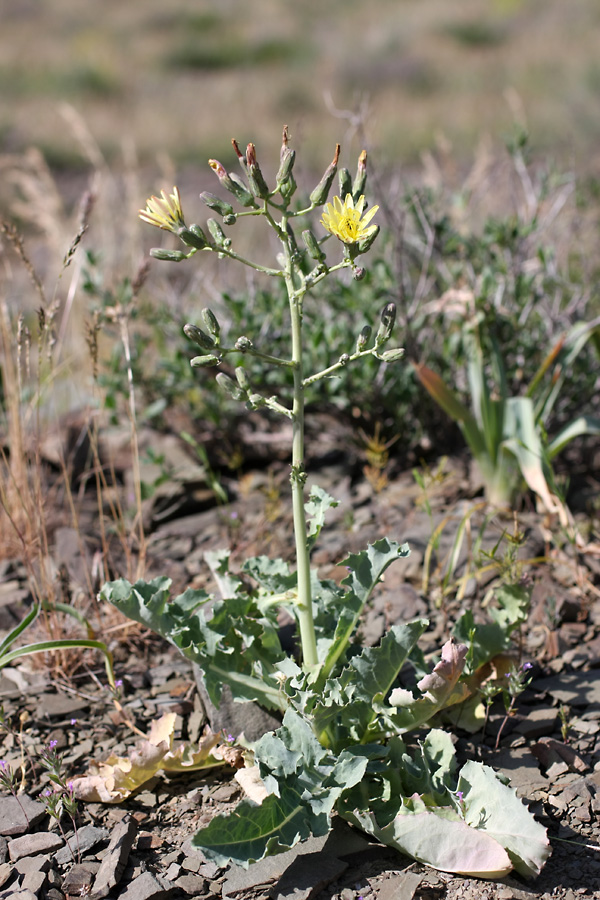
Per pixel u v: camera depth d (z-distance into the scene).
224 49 24.17
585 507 3.45
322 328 3.70
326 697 2.03
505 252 3.96
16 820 2.10
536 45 21.94
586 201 4.40
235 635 2.25
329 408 3.92
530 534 3.22
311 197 1.90
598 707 2.38
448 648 2.00
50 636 2.73
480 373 3.38
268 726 2.26
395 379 3.82
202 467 3.86
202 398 3.95
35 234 8.35
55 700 2.57
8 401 3.40
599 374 3.85
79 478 3.97
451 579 3.00
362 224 1.86
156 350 4.73
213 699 2.13
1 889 1.92
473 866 1.82
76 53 24.00
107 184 5.98
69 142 15.27
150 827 2.09
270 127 16.03
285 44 24.58
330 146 13.37
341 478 3.82
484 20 24.73
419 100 18.05
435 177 4.43
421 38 23.94
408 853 1.89
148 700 2.56
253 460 4.07
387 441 3.97
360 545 3.23
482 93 18.08
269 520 3.38
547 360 3.28
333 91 19.30
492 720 2.35
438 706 2.02
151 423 4.10
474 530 3.25
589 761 2.20
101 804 2.16
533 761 2.20
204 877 1.93
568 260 4.39
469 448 3.90
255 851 1.81
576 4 25.39
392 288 3.90
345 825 2.02
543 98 16.39
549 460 3.28
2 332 3.56
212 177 12.93
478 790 1.92
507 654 2.46
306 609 2.09
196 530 3.54
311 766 1.90
